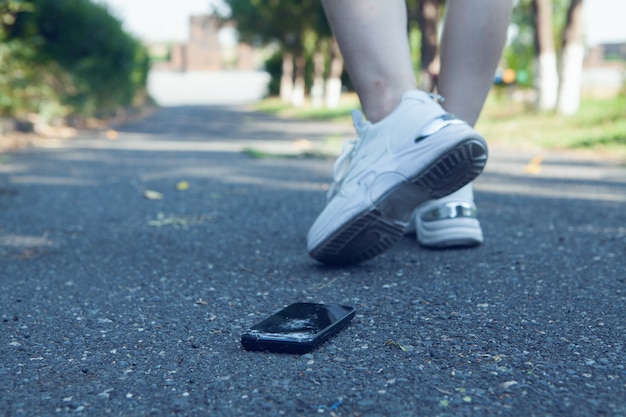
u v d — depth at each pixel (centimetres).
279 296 103
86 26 636
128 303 101
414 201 107
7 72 474
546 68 596
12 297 104
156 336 87
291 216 171
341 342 83
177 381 74
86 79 671
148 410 68
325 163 314
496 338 84
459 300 98
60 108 586
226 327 90
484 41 112
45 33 602
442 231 127
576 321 89
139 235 149
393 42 107
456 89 115
